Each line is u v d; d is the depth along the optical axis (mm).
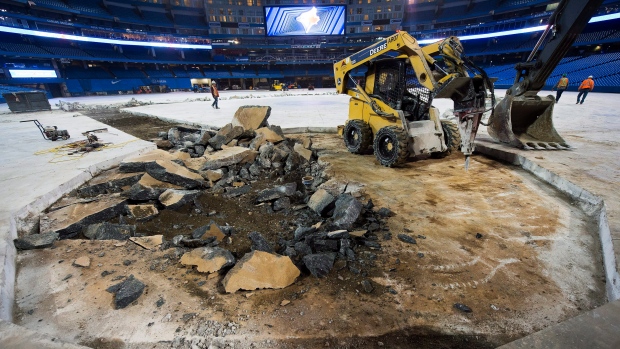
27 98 16484
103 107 18672
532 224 3398
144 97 29547
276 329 1982
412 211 3764
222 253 2652
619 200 3525
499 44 40906
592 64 28672
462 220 3516
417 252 2883
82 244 2988
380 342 1903
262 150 5863
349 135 6703
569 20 5441
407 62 5488
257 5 48719
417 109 5910
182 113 13922
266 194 4285
